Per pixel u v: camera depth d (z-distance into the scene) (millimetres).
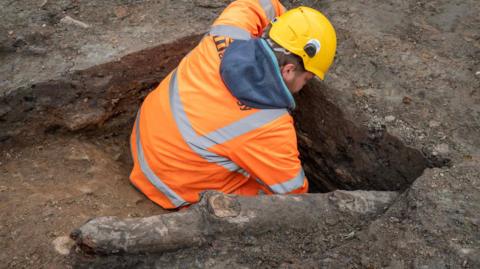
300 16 2166
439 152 2252
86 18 2977
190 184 2332
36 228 2096
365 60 2725
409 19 2945
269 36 2172
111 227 1858
